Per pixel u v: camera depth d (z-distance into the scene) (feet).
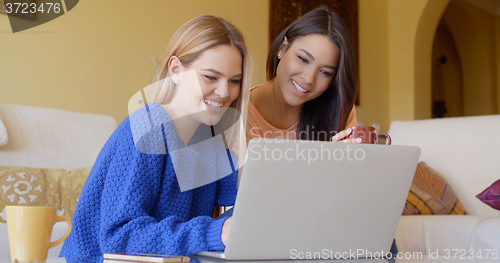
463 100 21.44
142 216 2.88
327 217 2.53
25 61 9.32
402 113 16.07
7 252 4.91
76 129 7.48
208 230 2.75
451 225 5.14
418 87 15.97
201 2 12.25
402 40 16.20
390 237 2.77
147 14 11.22
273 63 5.23
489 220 4.73
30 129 6.89
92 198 3.13
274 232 2.46
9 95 9.10
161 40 11.42
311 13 4.90
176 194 3.35
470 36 20.66
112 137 3.29
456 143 7.00
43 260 2.29
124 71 10.75
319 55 4.81
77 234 3.10
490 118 6.95
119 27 10.73
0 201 5.70
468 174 6.75
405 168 2.63
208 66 3.57
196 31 3.64
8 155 6.46
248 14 13.19
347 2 15.34
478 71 20.70
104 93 10.41
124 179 3.03
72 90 9.94
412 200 6.44
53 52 9.70
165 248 2.73
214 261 2.48
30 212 2.25
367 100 15.75
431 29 16.43
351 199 2.55
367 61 15.85
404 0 16.20
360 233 2.67
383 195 2.62
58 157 6.98
